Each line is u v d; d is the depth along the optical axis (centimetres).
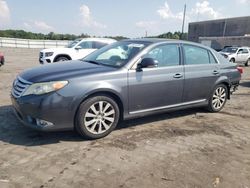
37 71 464
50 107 413
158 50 527
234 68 673
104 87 447
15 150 408
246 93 938
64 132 482
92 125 454
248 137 509
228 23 5431
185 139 483
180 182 345
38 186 321
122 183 336
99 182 336
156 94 519
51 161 380
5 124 504
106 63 510
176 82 545
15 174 344
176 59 553
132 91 484
